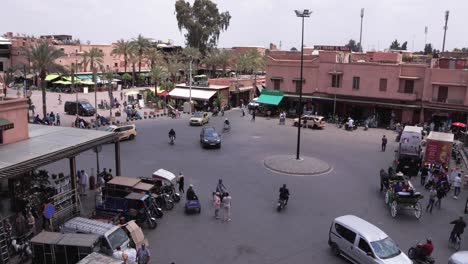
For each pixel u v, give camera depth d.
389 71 51.41
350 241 16.95
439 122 50.28
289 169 31.02
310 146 40.09
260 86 80.25
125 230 17.75
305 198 25.23
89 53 85.81
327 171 31.42
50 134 24.22
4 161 18.00
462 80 47.31
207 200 24.39
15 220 18.88
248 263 17.05
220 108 64.00
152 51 93.94
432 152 31.50
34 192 22.36
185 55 97.81
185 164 32.38
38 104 64.56
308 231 20.36
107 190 22.09
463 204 24.91
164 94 66.50
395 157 34.81
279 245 18.77
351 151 38.31
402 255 16.03
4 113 21.05
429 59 59.41
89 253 15.35
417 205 22.14
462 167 33.75
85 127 46.09
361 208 23.70
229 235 19.70
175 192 24.69
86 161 32.62
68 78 82.44
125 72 97.38
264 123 53.50
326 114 58.06
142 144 39.28
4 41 83.06
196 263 16.92
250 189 26.70
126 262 15.48
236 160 34.06
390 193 23.31
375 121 52.16
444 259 17.88
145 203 20.59
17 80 84.88
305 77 57.94
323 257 17.70
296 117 58.00
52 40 94.06
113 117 52.16
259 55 99.38
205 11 104.38
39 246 15.59
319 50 60.38
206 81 69.88
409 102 51.06
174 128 48.19
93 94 79.00
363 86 53.38
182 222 21.16
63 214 19.94
